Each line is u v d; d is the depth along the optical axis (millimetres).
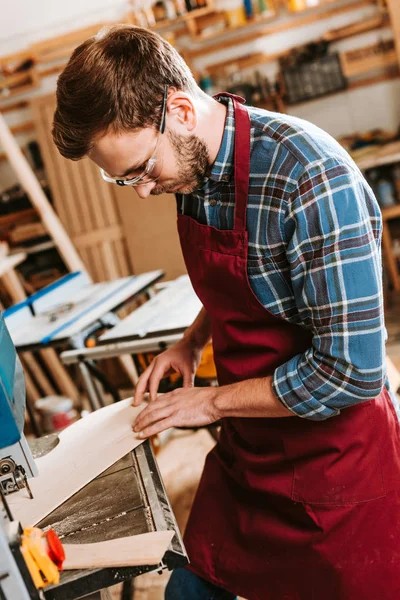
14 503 1385
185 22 4855
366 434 1414
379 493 1420
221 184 1342
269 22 4840
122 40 1183
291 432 1451
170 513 1244
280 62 4875
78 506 1324
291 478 1471
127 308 4527
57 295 3518
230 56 4949
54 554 1057
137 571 1080
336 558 1438
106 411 1724
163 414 1500
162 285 3518
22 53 4879
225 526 1630
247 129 1284
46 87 5047
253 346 1454
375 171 4738
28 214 4949
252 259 1343
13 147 4441
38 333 2959
